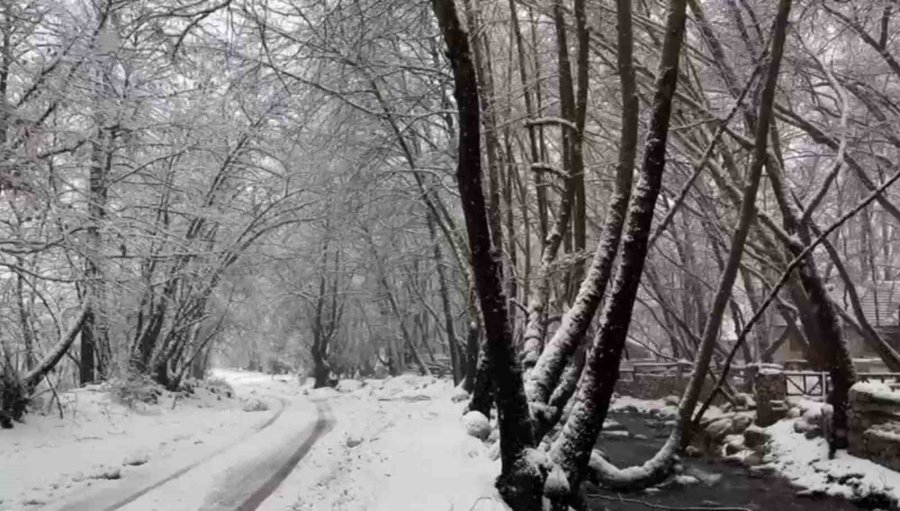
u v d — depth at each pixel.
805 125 16.62
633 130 9.12
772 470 15.39
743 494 13.53
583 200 11.72
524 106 18.25
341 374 53.78
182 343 29.36
